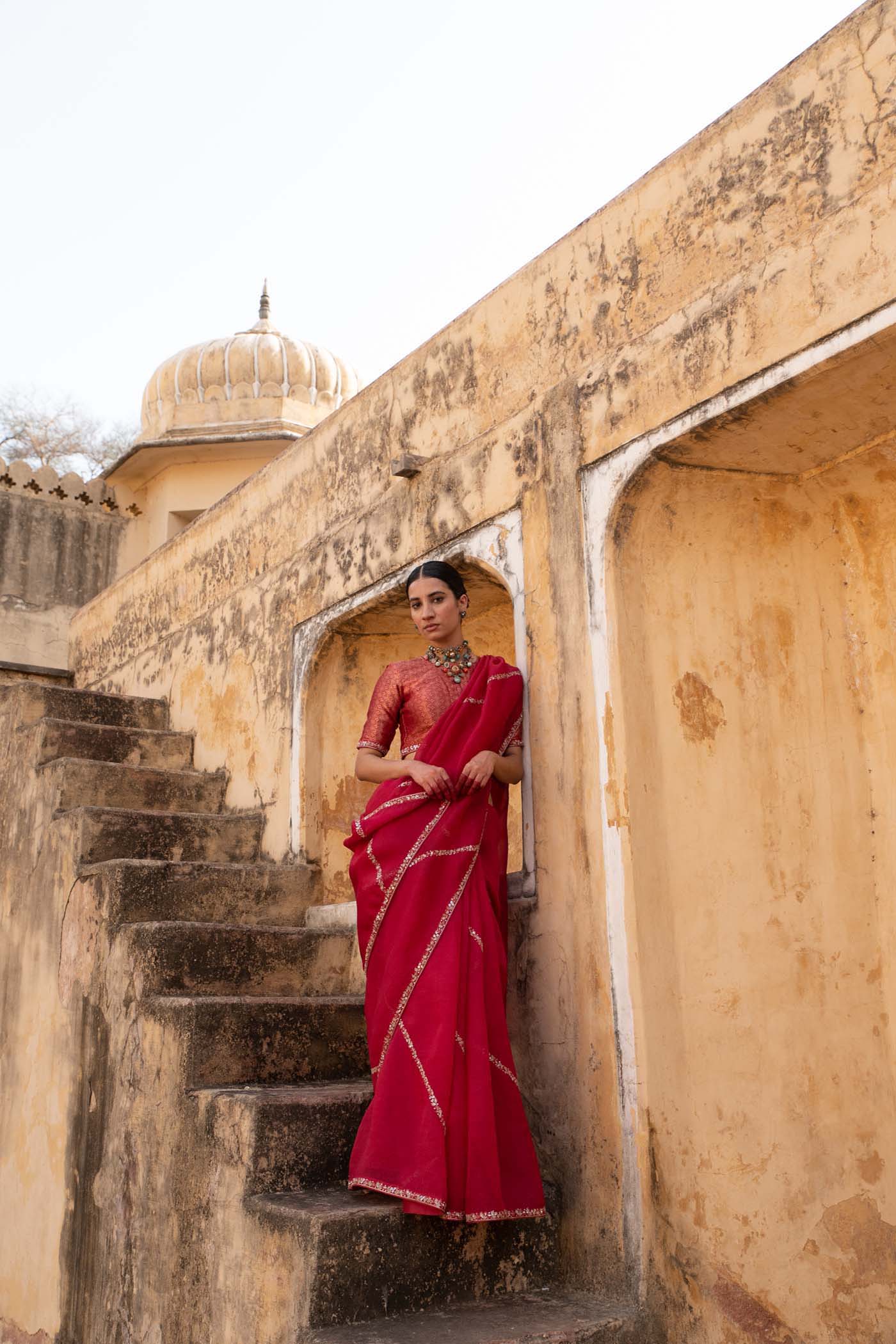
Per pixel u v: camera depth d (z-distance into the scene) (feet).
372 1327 8.84
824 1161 10.53
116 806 16.93
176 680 20.18
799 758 11.46
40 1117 14.84
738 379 10.01
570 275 12.25
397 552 14.37
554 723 11.43
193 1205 10.98
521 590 12.19
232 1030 12.00
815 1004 10.91
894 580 11.73
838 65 9.52
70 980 14.71
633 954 10.00
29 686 18.85
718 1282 9.66
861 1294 10.39
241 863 16.20
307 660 16.07
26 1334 14.08
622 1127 9.82
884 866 11.48
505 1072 10.02
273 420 30.19
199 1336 10.38
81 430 73.82
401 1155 9.56
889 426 10.62
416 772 10.78
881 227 8.97
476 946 10.25
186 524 31.37
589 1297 9.66
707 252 10.58
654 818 10.49
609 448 11.25
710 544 11.56
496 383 13.16
